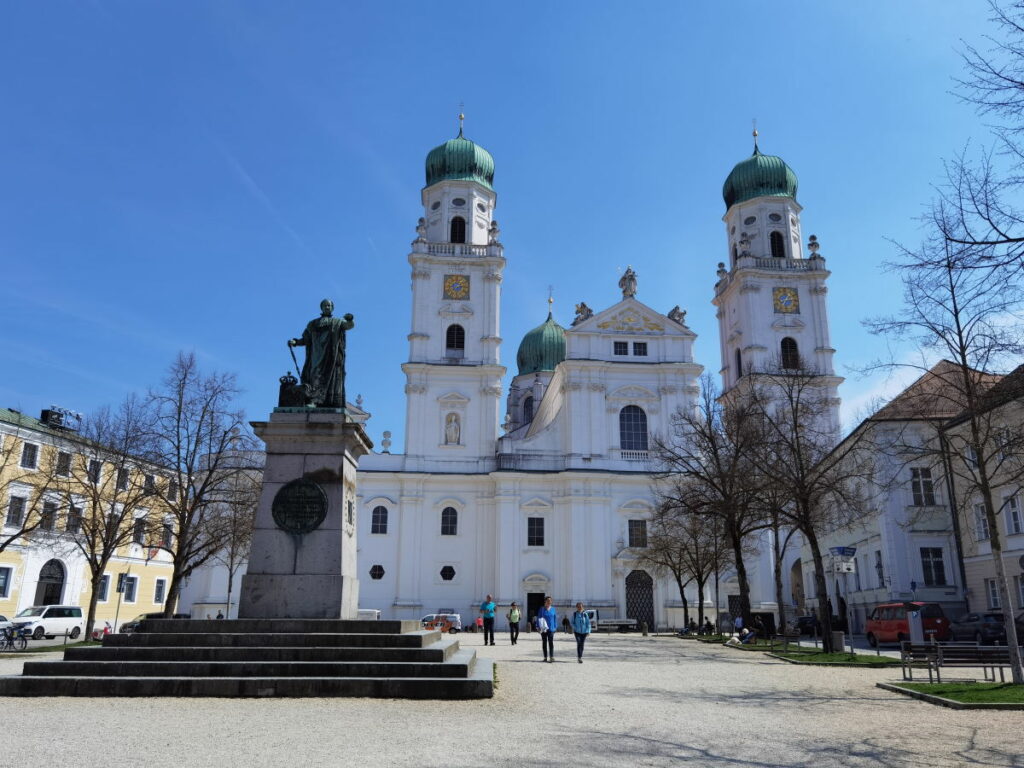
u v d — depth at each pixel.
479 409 66.88
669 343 67.75
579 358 66.44
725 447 40.12
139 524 38.72
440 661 15.85
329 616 17.81
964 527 39.06
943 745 11.26
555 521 64.12
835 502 35.44
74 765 9.21
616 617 61.12
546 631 26.44
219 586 62.31
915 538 40.22
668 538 53.00
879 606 35.56
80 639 42.19
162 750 10.01
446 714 13.10
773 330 66.25
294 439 18.84
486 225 72.69
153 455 37.31
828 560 53.41
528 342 98.00
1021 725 12.99
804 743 11.37
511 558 62.97
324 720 12.21
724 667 24.11
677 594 61.78
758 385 57.09
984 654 18.39
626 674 21.55
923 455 22.91
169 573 63.97
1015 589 35.19
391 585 63.62
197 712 12.79
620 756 10.27
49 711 12.83
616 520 63.44
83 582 53.81
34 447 50.44
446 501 65.19
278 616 17.78
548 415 78.00
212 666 15.18
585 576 61.97
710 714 14.11
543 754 10.23
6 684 14.45
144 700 13.98
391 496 65.25
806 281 67.69
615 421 65.88
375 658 15.84
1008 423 24.78
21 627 35.75
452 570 64.25
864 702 15.86
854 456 37.97
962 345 19.11
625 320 68.06
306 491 18.52
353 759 9.65
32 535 44.91
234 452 40.56
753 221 71.00
